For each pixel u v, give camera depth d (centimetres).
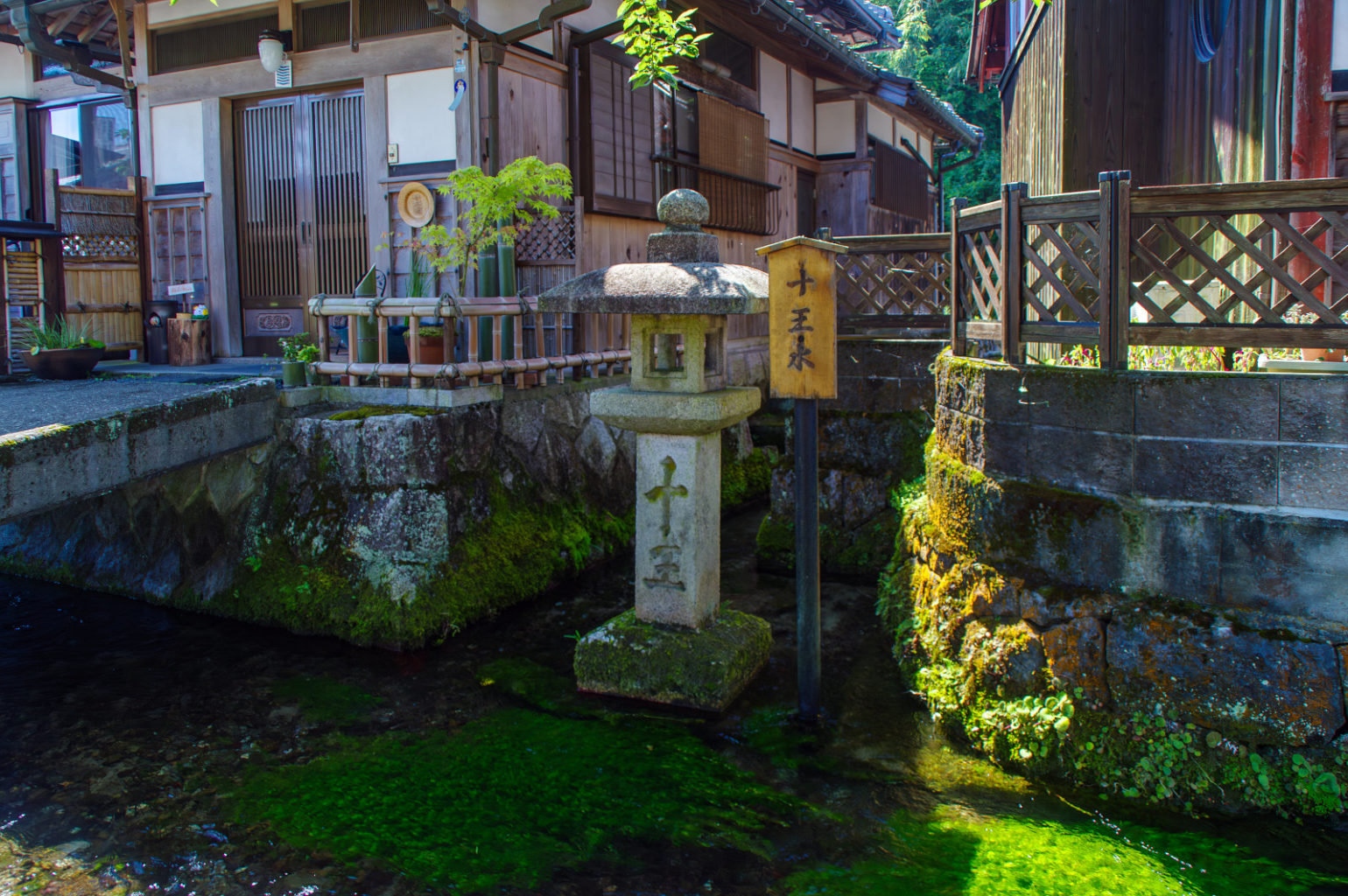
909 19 2927
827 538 745
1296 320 539
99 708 514
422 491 626
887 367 724
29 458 482
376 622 602
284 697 527
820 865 356
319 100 960
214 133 1002
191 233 1034
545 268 891
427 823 393
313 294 988
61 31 1153
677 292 465
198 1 998
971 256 531
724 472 1035
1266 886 331
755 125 1299
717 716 490
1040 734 414
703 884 347
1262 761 375
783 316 455
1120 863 347
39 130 1259
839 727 473
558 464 793
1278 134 528
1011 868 347
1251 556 383
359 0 917
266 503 670
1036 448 444
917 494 661
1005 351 464
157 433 564
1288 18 518
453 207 884
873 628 614
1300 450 372
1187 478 395
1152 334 407
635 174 1042
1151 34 739
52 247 990
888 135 1744
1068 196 428
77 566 750
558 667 568
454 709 509
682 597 524
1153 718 394
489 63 848
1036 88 885
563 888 346
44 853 373
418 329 682
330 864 364
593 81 972
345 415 651
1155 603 403
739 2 1090
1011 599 447
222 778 434
